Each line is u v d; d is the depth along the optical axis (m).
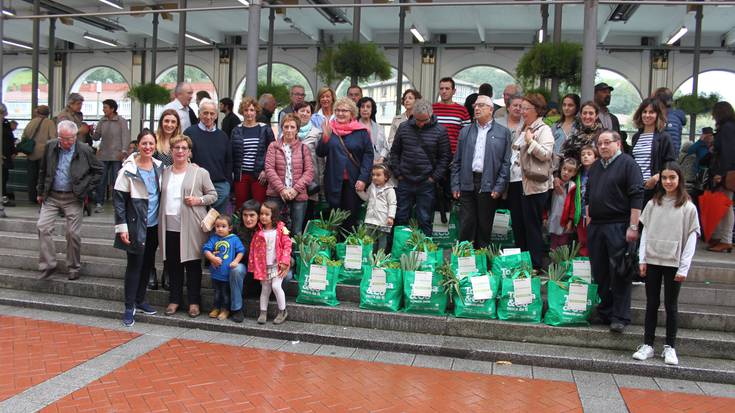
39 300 6.18
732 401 4.14
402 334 5.30
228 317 5.68
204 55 21.36
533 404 4.02
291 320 5.62
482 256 5.61
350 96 7.47
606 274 5.15
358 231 6.16
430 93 19.72
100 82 22.78
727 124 6.91
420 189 6.26
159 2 15.80
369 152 6.50
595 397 4.16
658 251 4.59
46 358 4.69
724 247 6.91
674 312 4.64
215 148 6.03
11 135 10.18
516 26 18.28
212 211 5.68
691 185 7.87
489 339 5.21
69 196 6.40
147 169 5.63
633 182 4.89
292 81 21.00
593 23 6.13
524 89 8.11
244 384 4.25
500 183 5.89
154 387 4.16
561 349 4.97
